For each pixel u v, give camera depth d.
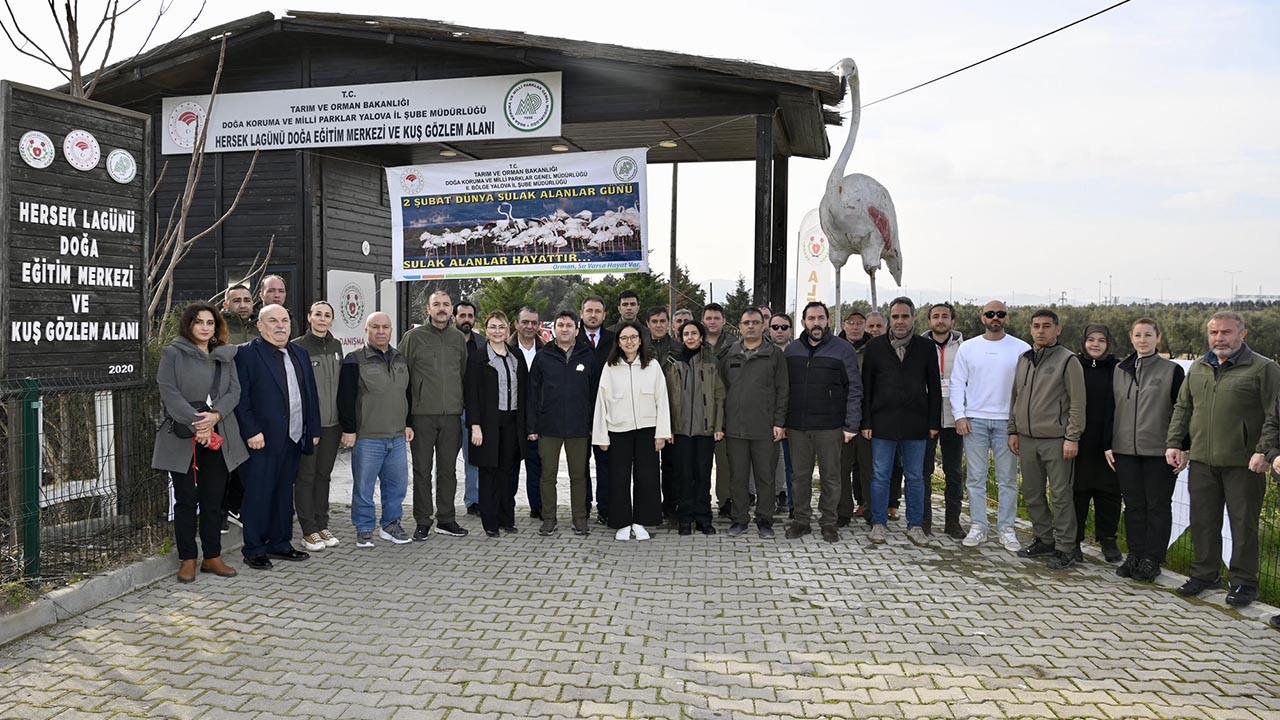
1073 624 4.61
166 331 6.63
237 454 5.34
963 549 6.26
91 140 5.29
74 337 5.17
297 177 9.59
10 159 4.80
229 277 10.58
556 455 6.62
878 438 6.42
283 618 4.55
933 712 3.50
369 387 6.07
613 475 6.48
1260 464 4.75
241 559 5.75
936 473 9.94
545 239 9.18
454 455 6.59
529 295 32.56
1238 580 4.96
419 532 6.43
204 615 4.56
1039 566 5.83
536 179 9.16
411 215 9.42
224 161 10.55
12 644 4.10
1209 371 5.06
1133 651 4.21
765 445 6.59
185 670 3.82
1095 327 5.91
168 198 10.79
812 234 11.95
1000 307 6.29
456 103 9.12
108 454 5.34
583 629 4.44
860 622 4.62
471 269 9.32
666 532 6.77
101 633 4.27
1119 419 5.60
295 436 5.67
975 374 6.38
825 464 6.49
